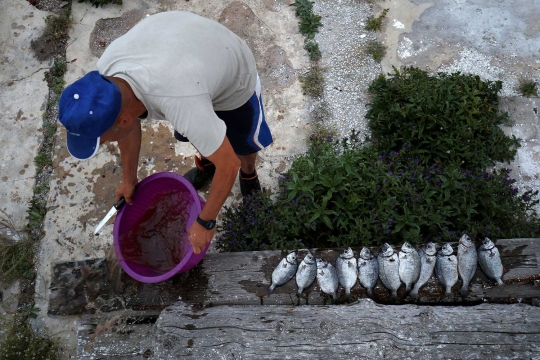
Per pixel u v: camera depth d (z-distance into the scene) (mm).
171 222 2871
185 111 1892
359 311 2510
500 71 4230
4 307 3422
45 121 4066
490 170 3822
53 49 4328
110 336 2812
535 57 4281
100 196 3779
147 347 2760
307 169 3488
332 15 4477
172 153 3922
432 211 3244
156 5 4535
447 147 3668
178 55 1930
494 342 2322
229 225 3373
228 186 2139
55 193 3801
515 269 2729
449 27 4402
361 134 3951
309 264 2768
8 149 3969
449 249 2768
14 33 4387
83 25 4418
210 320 2551
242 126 2715
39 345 3207
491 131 3787
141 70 1894
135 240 2816
